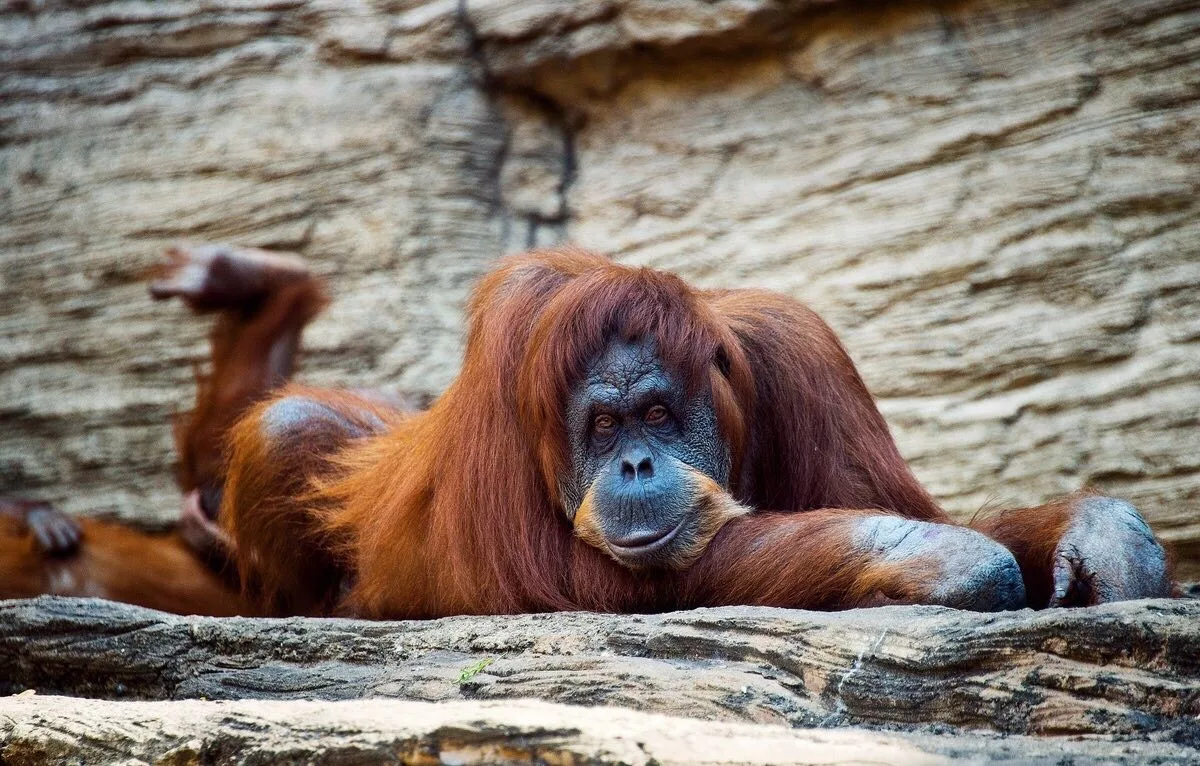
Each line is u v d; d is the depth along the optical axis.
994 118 21.39
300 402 15.23
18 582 19.62
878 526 10.38
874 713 8.60
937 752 7.18
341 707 8.32
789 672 9.05
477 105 24.66
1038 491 20.16
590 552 11.34
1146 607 8.12
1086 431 20.05
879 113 22.30
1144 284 20.06
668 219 23.58
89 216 25.61
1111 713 7.82
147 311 25.30
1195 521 19.25
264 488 14.90
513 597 11.52
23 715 9.46
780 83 23.27
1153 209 20.22
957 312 21.17
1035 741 7.57
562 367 11.27
